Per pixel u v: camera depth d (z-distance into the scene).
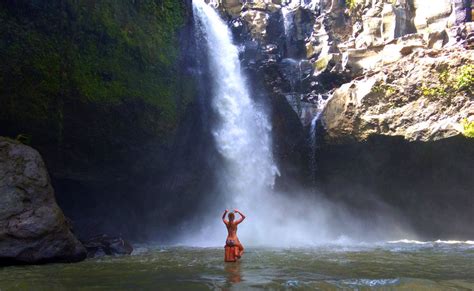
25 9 15.45
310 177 24.47
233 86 24.84
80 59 16.84
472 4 23.69
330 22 28.53
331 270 10.87
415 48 23.56
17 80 15.39
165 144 19.61
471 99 19.73
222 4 28.48
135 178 19.72
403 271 10.73
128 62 18.28
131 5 18.86
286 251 15.84
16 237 12.26
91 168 18.28
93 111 17.16
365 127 21.88
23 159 13.45
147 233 21.67
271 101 25.25
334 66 25.91
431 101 20.61
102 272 10.78
